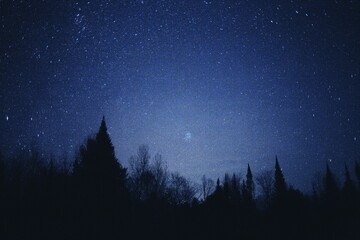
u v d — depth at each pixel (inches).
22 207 753.6
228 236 1183.6
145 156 1208.8
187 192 1408.7
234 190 1777.8
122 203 883.4
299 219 1459.2
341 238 1232.2
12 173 986.7
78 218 753.6
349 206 1546.5
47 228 687.1
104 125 974.4
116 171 918.4
